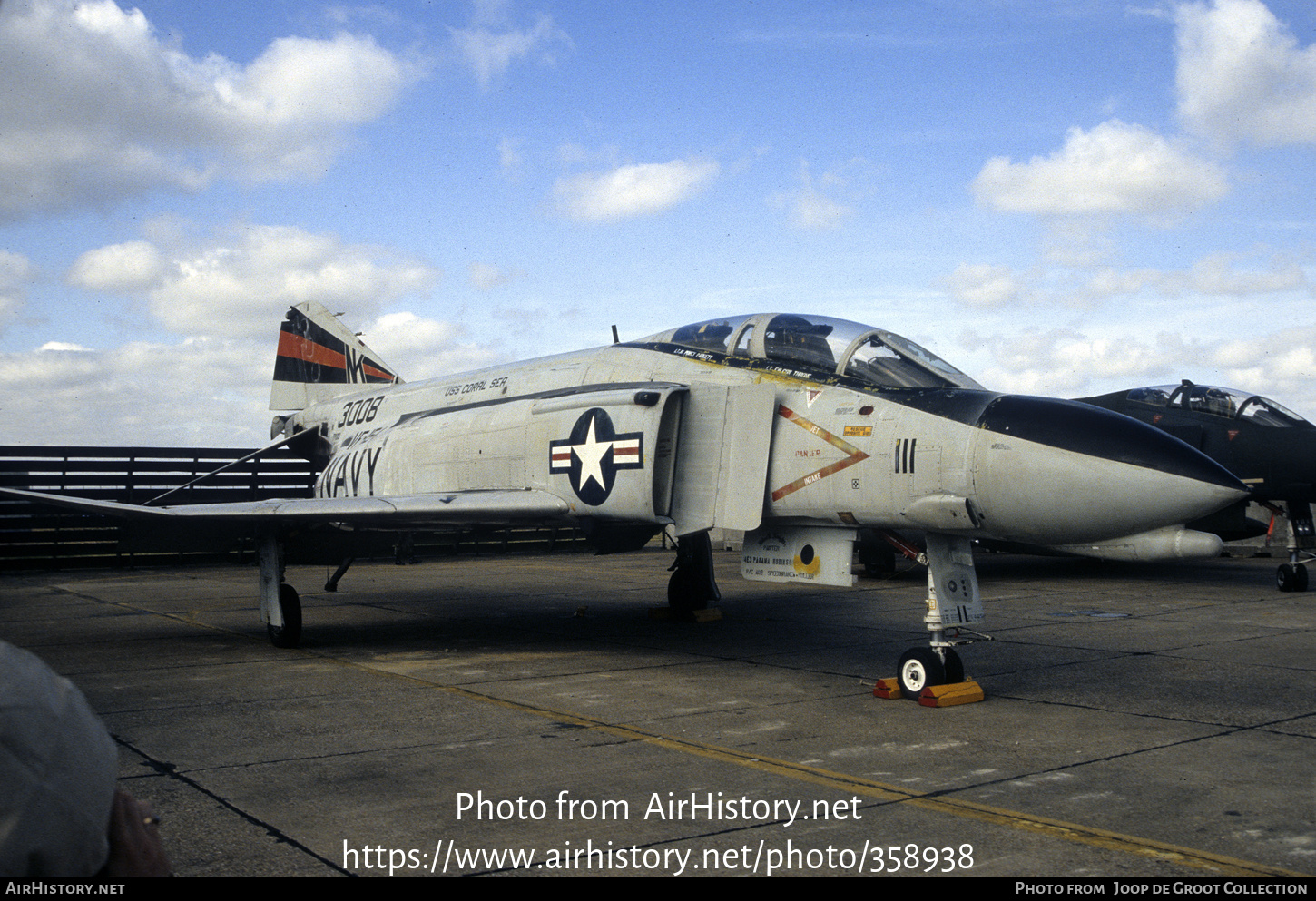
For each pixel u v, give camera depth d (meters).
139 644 9.80
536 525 9.77
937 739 5.59
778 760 5.12
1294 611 11.73
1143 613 11.54
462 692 7.08
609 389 9.02
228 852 3.77
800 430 7.60
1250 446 14.37
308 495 23.06
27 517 19.56
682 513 8.31
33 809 1.26
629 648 9.25
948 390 7.09
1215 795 4.46
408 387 13.31
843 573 7.66
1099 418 6.29
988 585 15.01
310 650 9.31
